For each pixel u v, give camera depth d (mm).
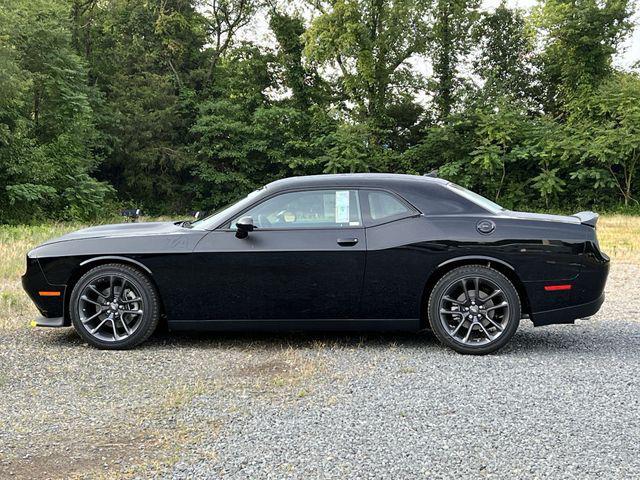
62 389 4125
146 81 36094
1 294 7453
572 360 4832
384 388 4105
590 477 2777
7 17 25438
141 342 5230
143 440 3244
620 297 7621
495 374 4441
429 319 5098
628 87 32000
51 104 29031
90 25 37375
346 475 2812
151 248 5172
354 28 34219
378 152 36812
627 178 32750
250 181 37781
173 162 36094
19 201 26672
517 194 34094
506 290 4984
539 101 40531
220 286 5133
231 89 39594
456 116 35312
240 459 2990
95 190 29547
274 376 4406
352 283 5066
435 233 5039
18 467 2918
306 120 38219
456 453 3051
